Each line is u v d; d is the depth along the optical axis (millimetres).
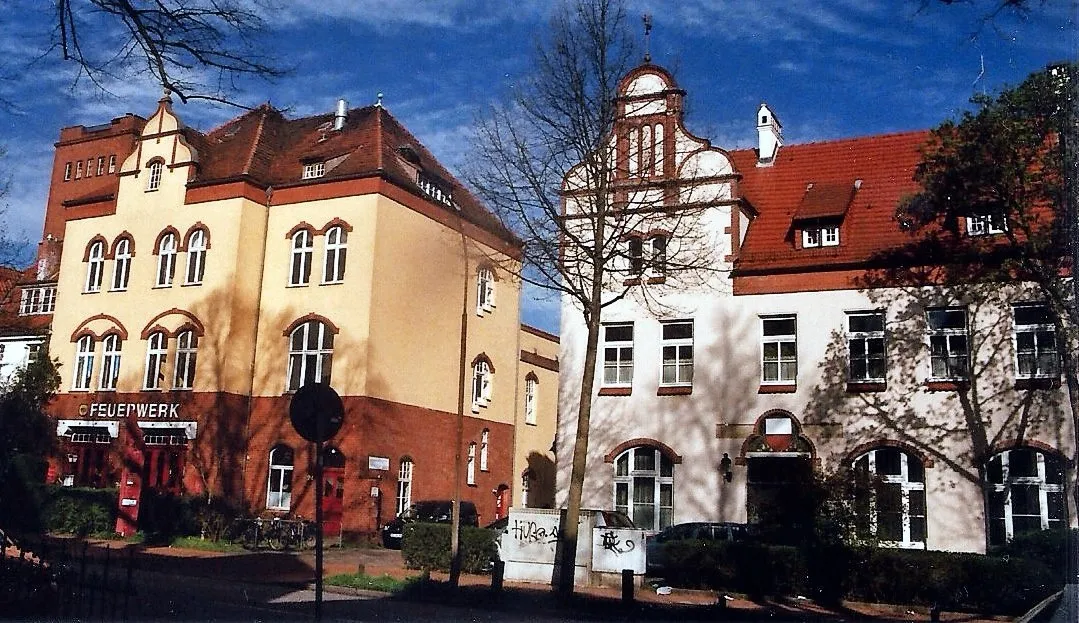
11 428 31797
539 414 43938
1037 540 18984
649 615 16406
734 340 25172
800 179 27594
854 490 20625
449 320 34844
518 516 20859
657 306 25984
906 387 23359
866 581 18875
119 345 33938
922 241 23969
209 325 31672
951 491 22484
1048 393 22016
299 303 31828
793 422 24234
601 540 20406
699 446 25016
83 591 13234
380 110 35250
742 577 19859
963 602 18109
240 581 19484
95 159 54469
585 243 21328
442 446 33938
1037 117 19562
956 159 20438
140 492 31484
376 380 30719
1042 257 20000
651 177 22094
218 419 30781
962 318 23484
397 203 32375
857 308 24203
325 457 30328
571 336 26953
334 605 16281
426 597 17500
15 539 15734
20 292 41875
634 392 25969
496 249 20188
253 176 32812
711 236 25781
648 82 26344
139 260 34000
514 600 17422
